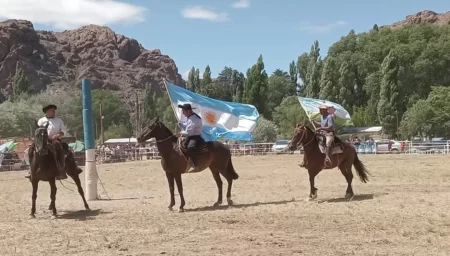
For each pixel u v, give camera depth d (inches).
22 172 1712.6
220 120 842.8
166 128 653.3
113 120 5880.9
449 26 5068.9
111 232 505.4
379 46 4734.3
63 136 636.7
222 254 402.3
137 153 2373.3
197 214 606.9
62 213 655.1
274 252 404.8
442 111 3459.6
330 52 5270.7
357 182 938.1
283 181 1010.1
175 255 404.2
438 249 403.2
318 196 751.7
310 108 861.8
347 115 891.4
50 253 420.5
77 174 665.6
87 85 801.6
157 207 685.3
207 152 658.8
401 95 4163.4
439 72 4419.3
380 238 445.4
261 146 2482.8
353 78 4495.6
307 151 692.7
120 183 1090.7
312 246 422.3
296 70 6166.3
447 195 714.8
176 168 644.7
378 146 2237.9
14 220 597.3
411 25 5275.6
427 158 1695.4
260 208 638.5
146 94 6235.2
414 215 552.7
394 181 936.9
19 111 4008.4
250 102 4820.4
